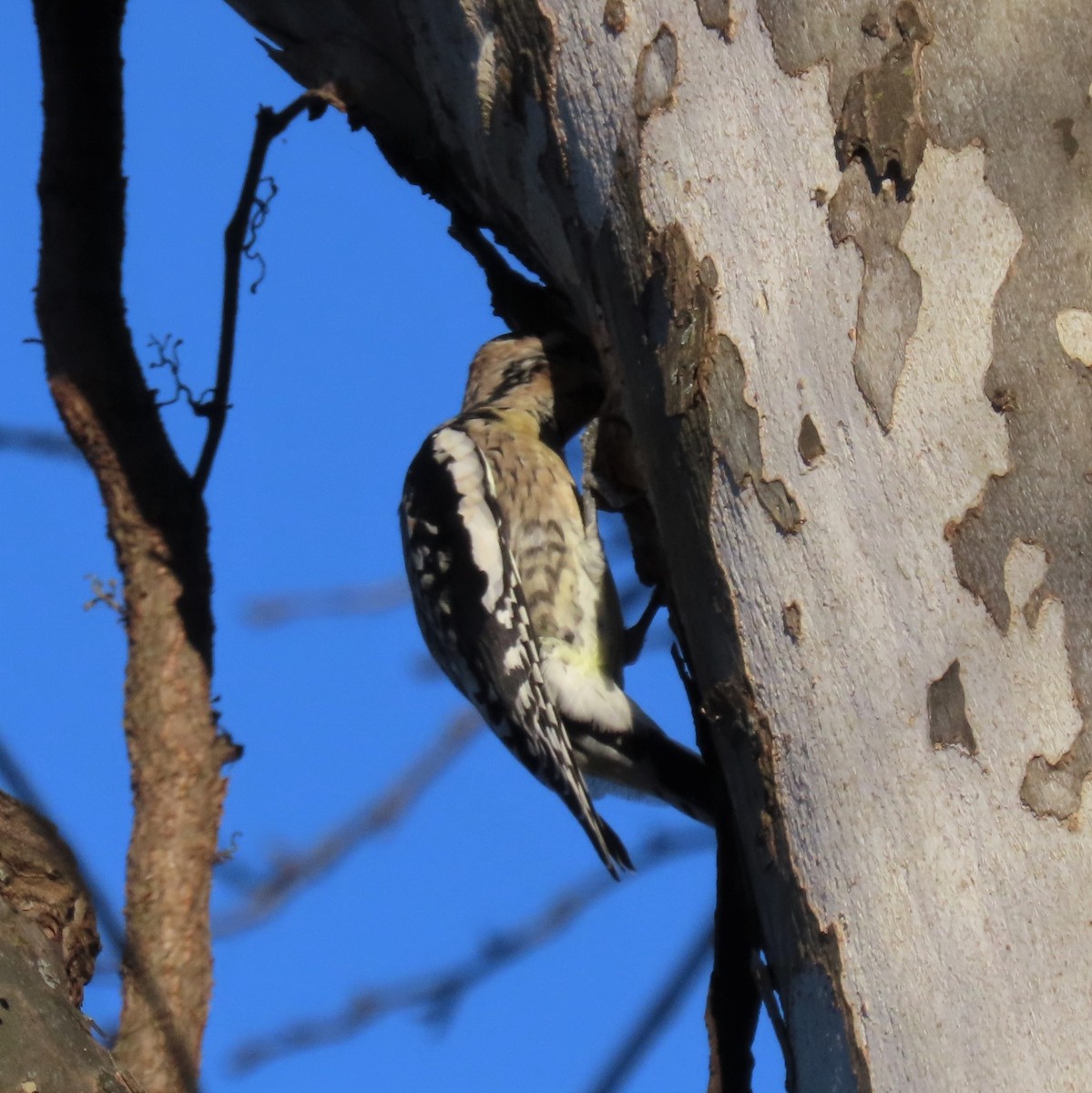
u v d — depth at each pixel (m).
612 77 5.84
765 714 5.14
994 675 4.70
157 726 7.76
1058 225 4.95
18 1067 5.12
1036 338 4.89
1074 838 4.52
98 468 8.10
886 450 4.98
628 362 5.85
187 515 8.07
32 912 5.82
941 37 5.15
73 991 5.84
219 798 7.77
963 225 5.02
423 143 8.14
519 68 6.43
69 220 8.34
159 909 7.50
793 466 5.15
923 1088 4.51
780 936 5.09
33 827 6.10
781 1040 5.53
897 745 4.79
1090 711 4.61
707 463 5.37
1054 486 4.77
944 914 4.60
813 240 5.23
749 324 5.33
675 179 5.59
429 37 7.24
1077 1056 4.33
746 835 5.29
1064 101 5.04
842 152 5.22
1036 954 4.45
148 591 7.94
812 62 5.31
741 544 5.26
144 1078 7.14
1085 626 4.66
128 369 8.22
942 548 4.84
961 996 4.51
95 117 8.45
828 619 5.01
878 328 5.06
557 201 6.50
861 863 4.79
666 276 5.55
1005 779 4.62
